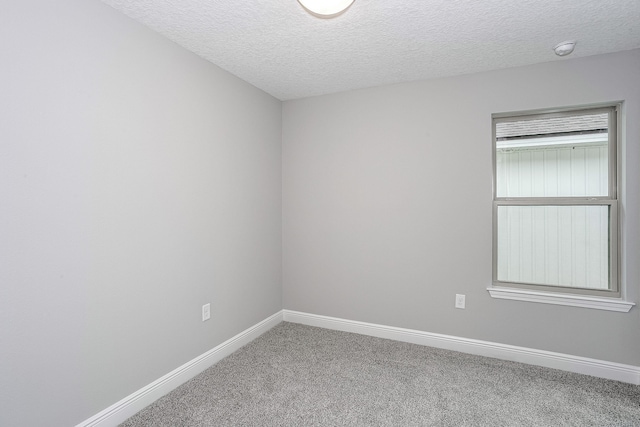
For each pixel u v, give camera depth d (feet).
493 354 8.44
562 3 5.50
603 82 7.37
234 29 6.38
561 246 8.14
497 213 8.73
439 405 6.38
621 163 7.48
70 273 5.08
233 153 8.72
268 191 10.33
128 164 5.96
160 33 6.54
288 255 11.08
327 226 10.44
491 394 6.75
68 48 5.00
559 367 7.80
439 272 9.02
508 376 7.47
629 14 5.80
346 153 10.09
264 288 10.18
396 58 7.70
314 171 10.58
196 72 7.48
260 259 9.96
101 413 5.54
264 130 10.09
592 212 7.86
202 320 7.74
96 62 5.41
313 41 6.88
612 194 7.68
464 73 8.60
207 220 7.86
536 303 8.02
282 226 11.14
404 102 9.31
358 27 6.30
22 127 4.48
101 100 5.49
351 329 10.16
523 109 8.09
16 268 4.45
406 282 9.42
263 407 6.30
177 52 6.98
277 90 9.96
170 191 6.84
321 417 6.01
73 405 5.14
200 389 6.93
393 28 6.34
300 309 10.95
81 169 5.21
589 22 6.08
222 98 8.31
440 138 8.93
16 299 4.46
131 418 5.96
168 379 6.82
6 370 4.38
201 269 7.70
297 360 8.26
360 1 5.43
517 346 8.22
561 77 7.72
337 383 7.18
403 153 9.36
